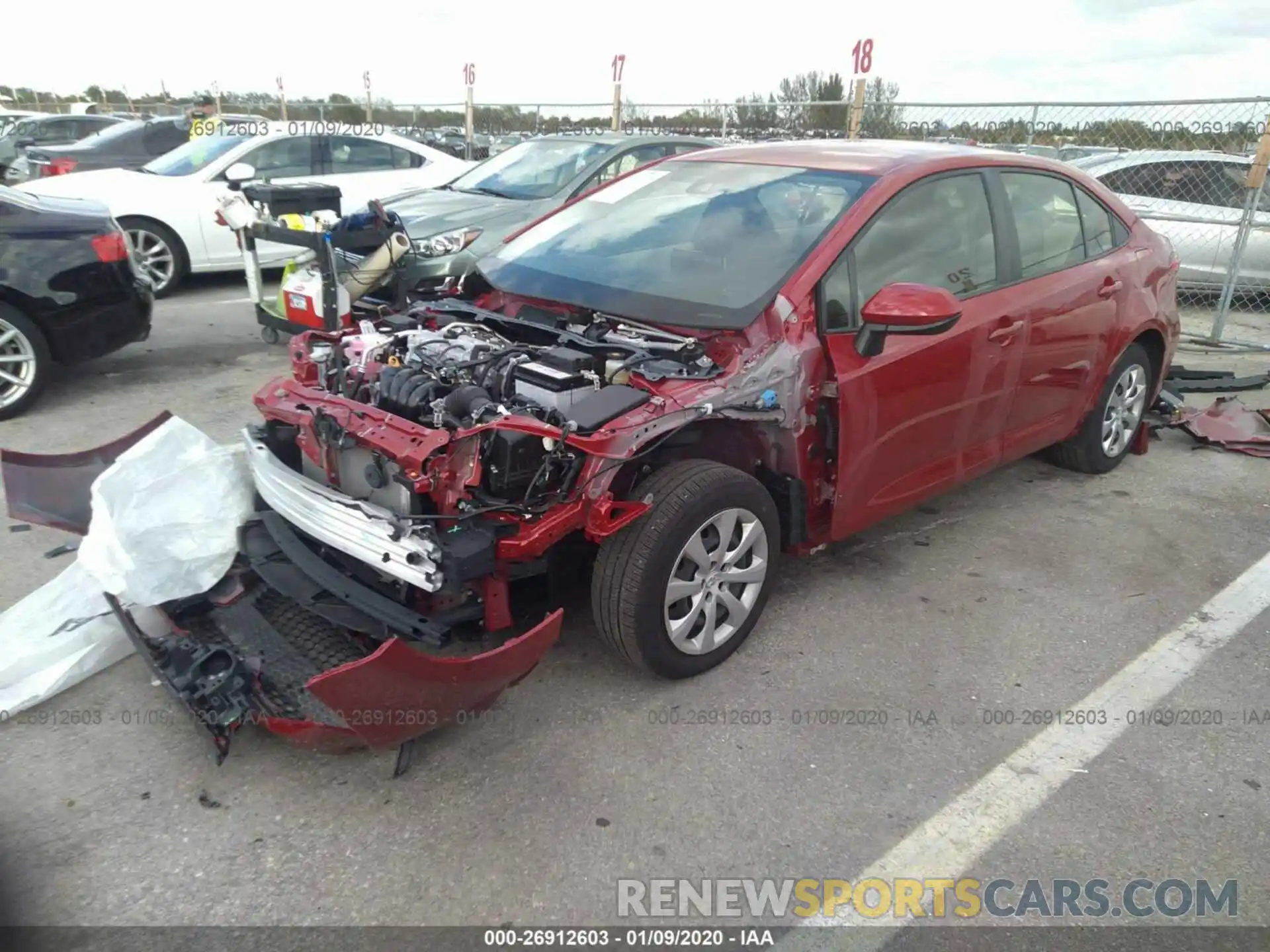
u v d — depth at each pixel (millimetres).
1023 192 4285
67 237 5762
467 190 8352
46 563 3928
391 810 2672
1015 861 2570
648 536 2959
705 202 3988
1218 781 2893
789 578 4055
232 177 6914
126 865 2451
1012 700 3260
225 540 3211
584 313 3625
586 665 3365
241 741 2922
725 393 3096
